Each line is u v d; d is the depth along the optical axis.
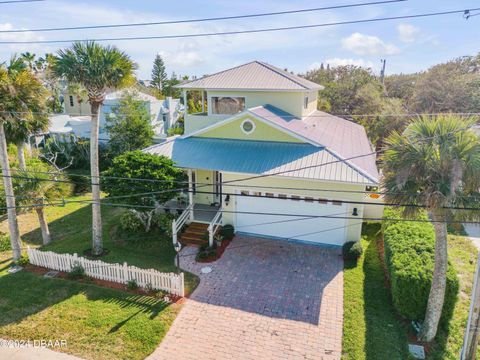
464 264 17.03
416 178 10.73
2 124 16.48
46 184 19.06
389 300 14.28
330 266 17.02
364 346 11.96
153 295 14.88
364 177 16.70
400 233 15.76
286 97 23.62
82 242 20.05
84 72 15.55
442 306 11.94
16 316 13.69
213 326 13.08
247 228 20.39
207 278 16.16
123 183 17.39
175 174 18.31
